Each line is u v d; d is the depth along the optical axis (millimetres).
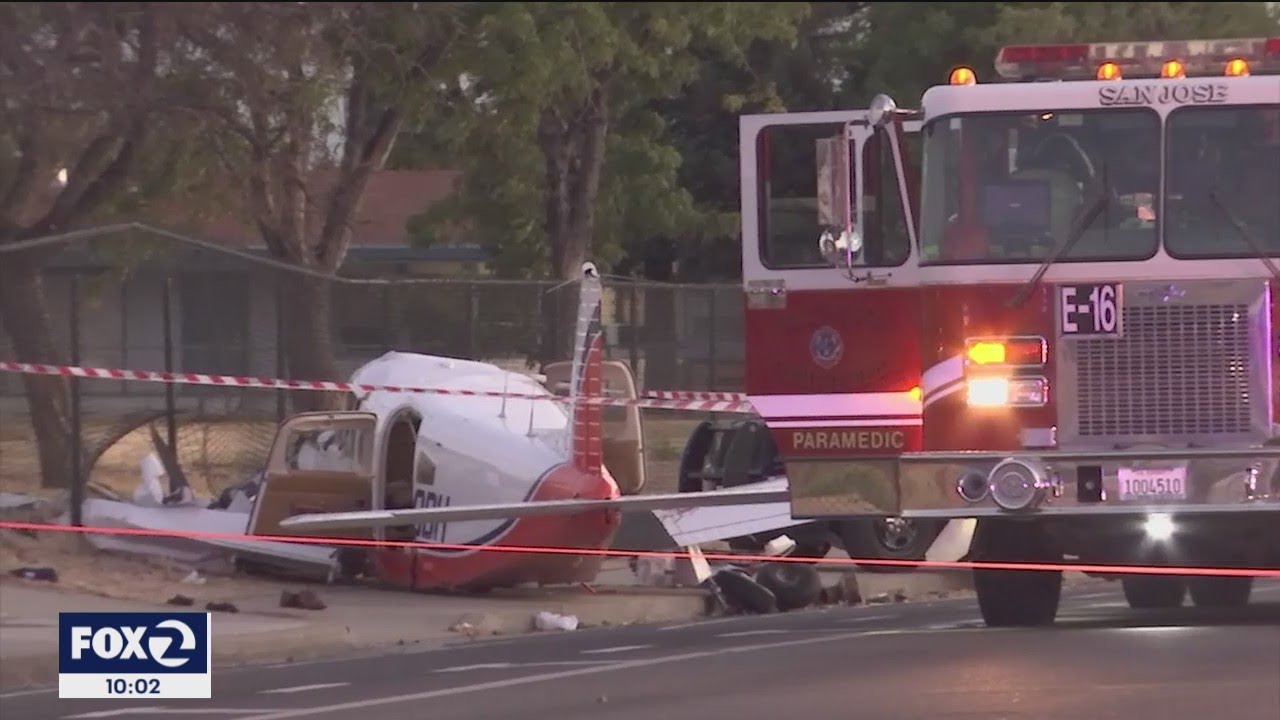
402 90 85000
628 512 66500
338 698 43969
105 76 26391
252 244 113062
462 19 76062
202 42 26812
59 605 59188
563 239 122750
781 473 72312
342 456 69750
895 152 47719
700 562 68125
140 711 43031
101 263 97000
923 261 46719
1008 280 46062
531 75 91188
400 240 172750
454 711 40906
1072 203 46094
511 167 119375
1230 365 45562
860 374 48156
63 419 74625
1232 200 45812
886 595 71188
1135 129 46000
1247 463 45219
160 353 94625
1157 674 41031
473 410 66000
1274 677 40281
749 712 38656
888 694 40031
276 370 79375
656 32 106750
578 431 63750
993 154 46250
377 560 67125
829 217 46594
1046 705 37500
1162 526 47812
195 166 78688
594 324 64188
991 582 51594
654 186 129625
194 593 63594
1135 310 45750
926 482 46594
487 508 62125
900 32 166625
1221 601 58312
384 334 81125
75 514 69875
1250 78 45906
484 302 82188
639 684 44000
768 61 165875
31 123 33094
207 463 78250
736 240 168875
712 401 77250
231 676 49406
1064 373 45906
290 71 29984
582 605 64062
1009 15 158375
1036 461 45781
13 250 68500
